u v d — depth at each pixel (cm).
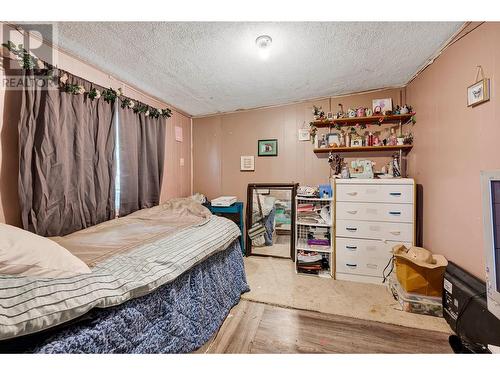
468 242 151
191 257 138
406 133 251
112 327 91
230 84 240
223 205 296
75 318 81
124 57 182
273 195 310
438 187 187
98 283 92
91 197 186
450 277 156
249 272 253
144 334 106
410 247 201
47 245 98
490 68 130
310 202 267
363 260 227
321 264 245
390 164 248
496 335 116
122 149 217
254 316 173
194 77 221
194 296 144
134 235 164
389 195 218
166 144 297
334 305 186
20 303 70
